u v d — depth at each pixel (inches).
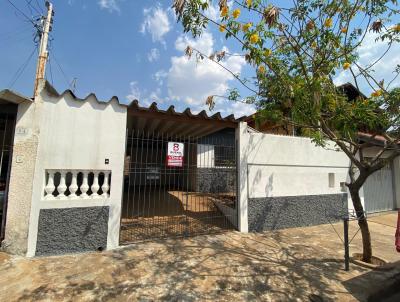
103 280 139.9
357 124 127.0
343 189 312.5
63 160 174.6
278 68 155.2
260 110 170.7
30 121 169.3
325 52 145.3
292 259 182.2
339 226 284.4
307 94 132.8
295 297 131.1
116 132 192.5
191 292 132.3
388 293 142.6
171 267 160.2
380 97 144.3
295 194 274.8
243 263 171.6
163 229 237.1
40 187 168.1
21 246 162.2
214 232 237.0
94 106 186.7
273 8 120.5
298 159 279.7
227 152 318.3
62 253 171.0
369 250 176.4
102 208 184.9
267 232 248.8
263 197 255.3
